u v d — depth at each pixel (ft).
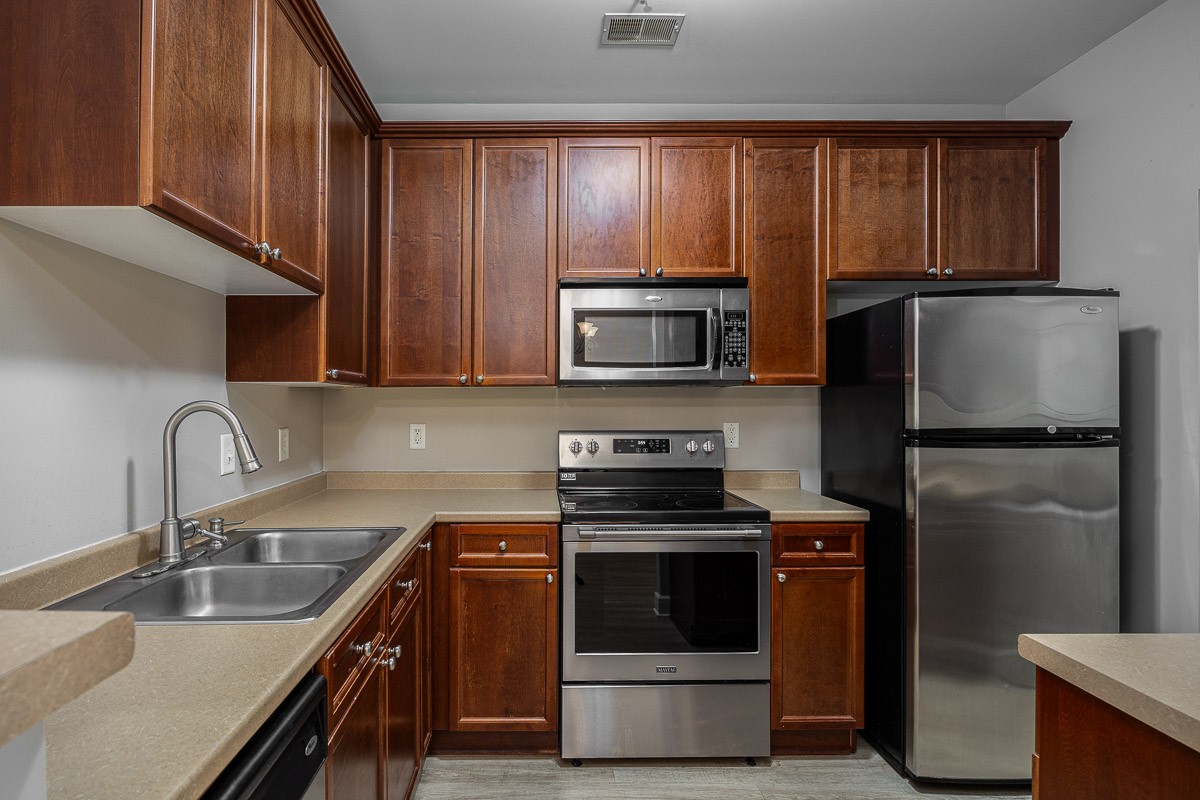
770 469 8.69
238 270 4.64
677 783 6.42
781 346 7.58
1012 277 7.61
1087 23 6.64
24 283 3.51
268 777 2.56
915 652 6.28
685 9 6.35
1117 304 6.23
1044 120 7.88
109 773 1.95
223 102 3.81
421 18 6.46
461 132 7.45
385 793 4.68
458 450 8.56
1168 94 6.27
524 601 6.72
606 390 8.63
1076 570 6.17
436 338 7.51
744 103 8.52
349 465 8.50
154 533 4.55
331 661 3.42
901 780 6.50
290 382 5.88
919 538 6.25
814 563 6.81
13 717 1.08
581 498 7.68
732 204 7.57
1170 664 2.66
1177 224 6.19
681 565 6.71
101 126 3.08
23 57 3.09
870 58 7.34
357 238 6.84
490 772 6.56
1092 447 6.18
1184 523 6.10
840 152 7.58
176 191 3.28
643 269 7.51
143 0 3.06
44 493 3.67
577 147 7.54
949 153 7.61
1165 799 2.41
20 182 3.09
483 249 7.51
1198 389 6.00
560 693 6.72
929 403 6.23
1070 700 2.85
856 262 7.58
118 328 4.32
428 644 6.49
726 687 6.72
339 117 6.16
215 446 5.65
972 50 7.18
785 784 6.42
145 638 3.16
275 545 5.60
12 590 3.35
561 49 7.07
